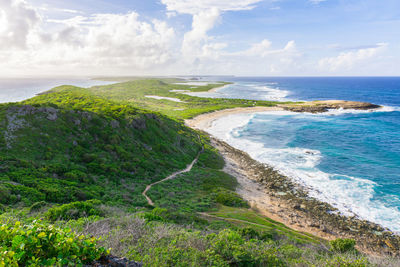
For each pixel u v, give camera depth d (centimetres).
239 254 873
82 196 2191
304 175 4019
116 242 823
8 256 403
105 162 3219
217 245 911
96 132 3759
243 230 1703
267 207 3002
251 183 3816
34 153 2755
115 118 4353
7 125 2889
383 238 2416
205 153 5084
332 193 3372
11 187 1892
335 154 4991
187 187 3247
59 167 2656
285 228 2350
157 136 4694
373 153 5009
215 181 3606
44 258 443
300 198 3262
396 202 3073
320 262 980
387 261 1105
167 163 3959
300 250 1210
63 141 3231
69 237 500
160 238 944
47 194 2012
